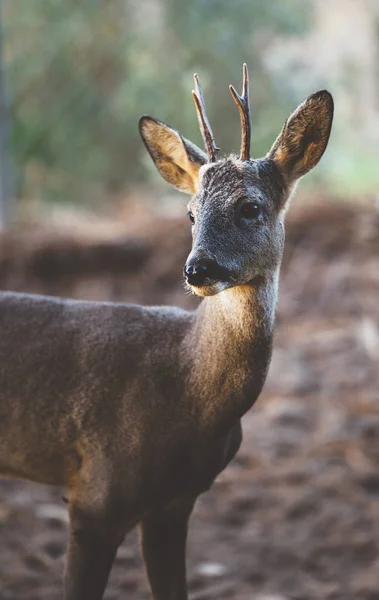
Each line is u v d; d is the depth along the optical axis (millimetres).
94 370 6371
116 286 15711
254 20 22234
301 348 14242
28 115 21906
